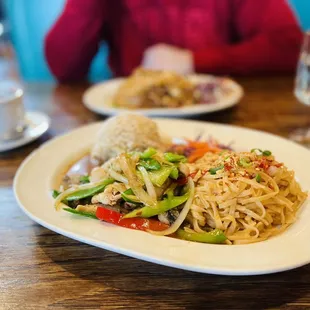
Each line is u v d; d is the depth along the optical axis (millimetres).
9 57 1519
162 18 880
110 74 1124
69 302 251
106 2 893
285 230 297
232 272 239
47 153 416
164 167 316
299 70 503
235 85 630
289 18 823
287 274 270
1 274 276
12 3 1149
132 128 416
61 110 601
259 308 245
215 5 871
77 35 842
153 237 277
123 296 255
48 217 302
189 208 304
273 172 317
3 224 334
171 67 745
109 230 285
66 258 291
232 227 296
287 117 545
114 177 323
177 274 272
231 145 434
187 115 537
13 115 473
